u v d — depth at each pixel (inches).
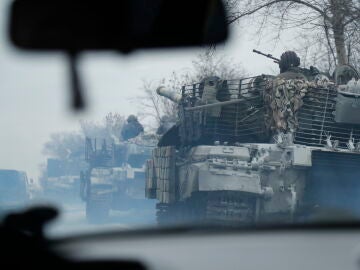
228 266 169.9
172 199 1096.8
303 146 936.9
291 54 1035.3
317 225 222.7
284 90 952.9
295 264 171.5
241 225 226.5
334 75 1029.8
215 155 946.1
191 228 222.2
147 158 1547.7
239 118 1043.3
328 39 1364.4
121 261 153.2
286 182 938.7
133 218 1403.8
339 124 978.1
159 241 200.4
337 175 966.4
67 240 194.5
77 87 164.4
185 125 1118.4
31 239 156.8
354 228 219.6
